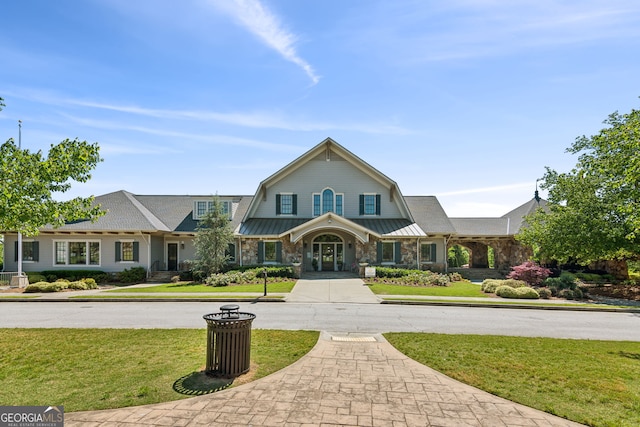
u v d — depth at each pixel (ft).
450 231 93.04
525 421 17.44
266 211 96.02
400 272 81.66
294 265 81.61
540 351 28.73
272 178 95.30
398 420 17.33
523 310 51.60
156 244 91.81
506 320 43.24
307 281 76.43
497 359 26.50
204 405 18.75
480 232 102.22
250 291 64.13
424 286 73.51
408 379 22.52
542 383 22.11
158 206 102.63
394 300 54.90
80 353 27.53
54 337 32.32
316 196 96.17
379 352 28.02
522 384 21.90
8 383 21.77
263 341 30.86
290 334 33.30
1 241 102.83
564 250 73.15
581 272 94.22
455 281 85.61
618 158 58.80
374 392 20.53
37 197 31.50
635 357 27.50
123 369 24.04
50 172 31.07
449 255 146.61
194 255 95.30
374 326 38.45
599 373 23.79
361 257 89.71
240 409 18.30
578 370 24.32
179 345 29.68
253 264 88.48
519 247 100.22
